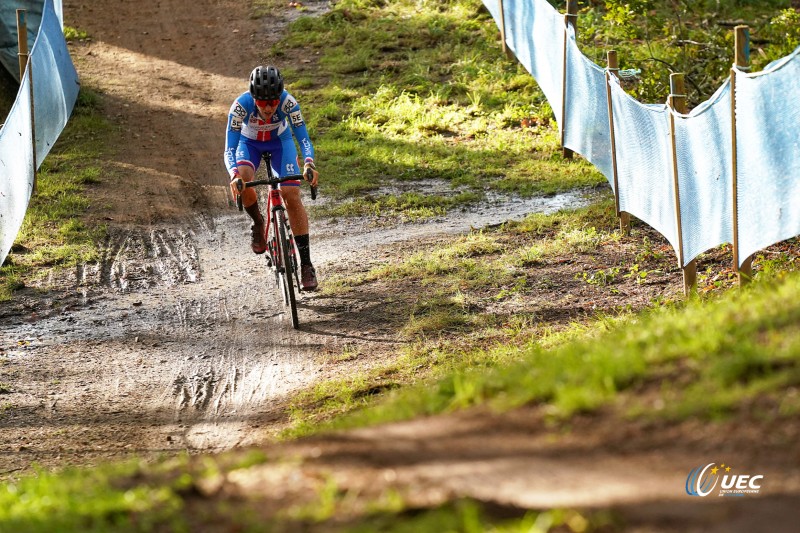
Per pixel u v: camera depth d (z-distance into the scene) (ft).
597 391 26.02
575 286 58.13
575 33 83.66
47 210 80.53
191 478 24.12
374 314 56.80
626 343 30.48
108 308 61.62
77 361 52.85
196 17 141.59
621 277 58.59
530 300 56.29
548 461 22.30
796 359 24.80
